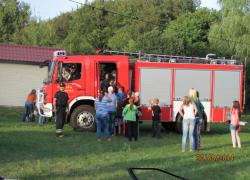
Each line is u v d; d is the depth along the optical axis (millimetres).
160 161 11938
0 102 33375
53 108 17703
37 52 34688
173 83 19031
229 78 19547
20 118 24562
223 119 19500
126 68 18203
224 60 19609
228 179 10148
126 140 15984
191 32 56094
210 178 10148
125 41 67000
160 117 17625
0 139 14781
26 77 33938
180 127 18875
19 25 63406
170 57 19125
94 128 17938
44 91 18344
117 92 18000
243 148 15078
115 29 75812
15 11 63156
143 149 13984
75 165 10969
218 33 40344
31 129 18203
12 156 11883
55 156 12125
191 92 14586
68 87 17984
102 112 15281
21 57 33625
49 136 16094
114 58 18188
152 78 18891
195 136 14297
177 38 49500
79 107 17906
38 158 11758
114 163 11383
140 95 18781
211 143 16203
